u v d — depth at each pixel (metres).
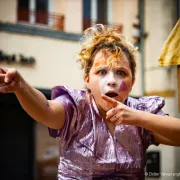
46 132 7.09
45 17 6.88
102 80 1.51
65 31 6.92
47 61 6.75
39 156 7.00
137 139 1.59
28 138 6.94
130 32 7.38
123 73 1.54
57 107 1.46
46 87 6.72
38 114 1.37
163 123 1.36
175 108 5.75
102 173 1.51
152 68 6.96
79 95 1.54
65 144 1.54
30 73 6.60
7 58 6.39
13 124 6.82
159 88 6.68
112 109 1.35
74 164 1.52
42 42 6.72
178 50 1.74
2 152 6.72
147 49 7.20
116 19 7.48
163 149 6.39
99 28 1.68
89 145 1.51
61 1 7.00
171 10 6.80
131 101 1.68
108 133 1.55
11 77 1.26
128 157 1.55
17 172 6.83
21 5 6.70
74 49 6.96
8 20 6.49
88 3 7.26
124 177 1.54
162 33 6.93
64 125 1.51
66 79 6.88
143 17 7.31
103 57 1.53
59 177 1.57
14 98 6.71
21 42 6.56
